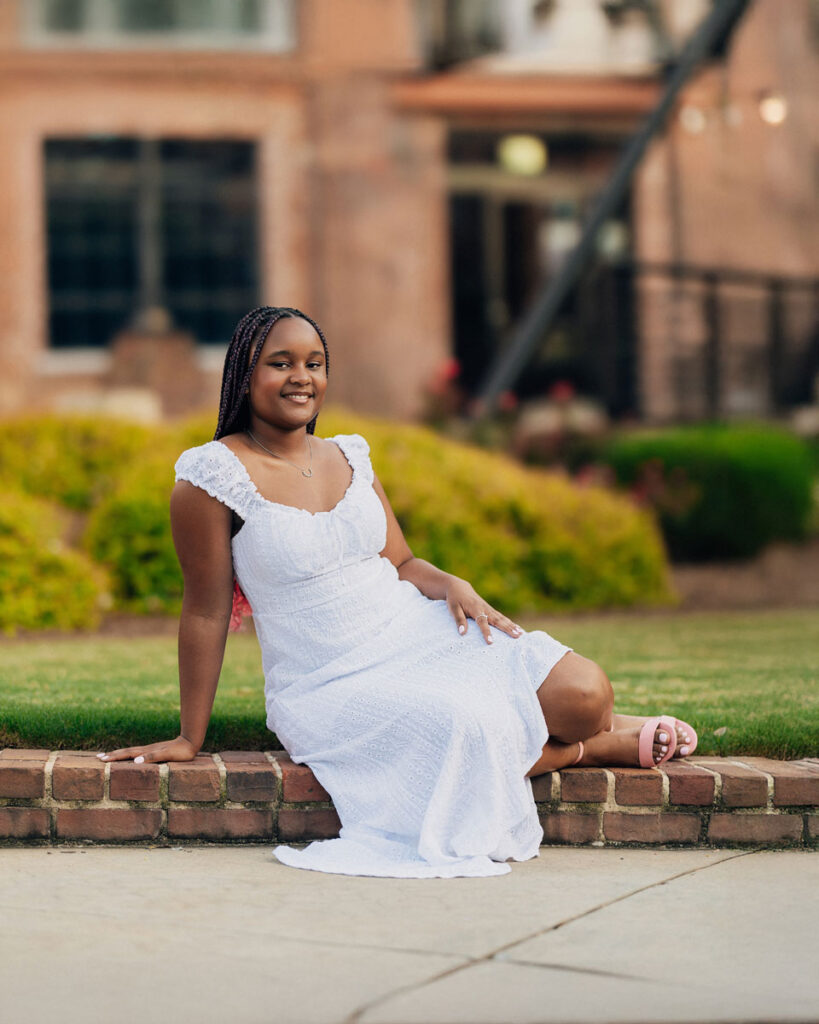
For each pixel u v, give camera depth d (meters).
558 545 8.61
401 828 3.49
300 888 3.21
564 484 9.21
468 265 17.50
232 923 2.94
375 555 3.79
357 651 3.64
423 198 16.75
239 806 3.59
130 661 5.66
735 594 9.41
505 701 3.54
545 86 16.58
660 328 16.36
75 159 16.33
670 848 3.63
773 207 17.23
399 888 3.22
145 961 2.70
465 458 8.80
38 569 7.36
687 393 15.96
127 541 7.96
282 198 16.52
